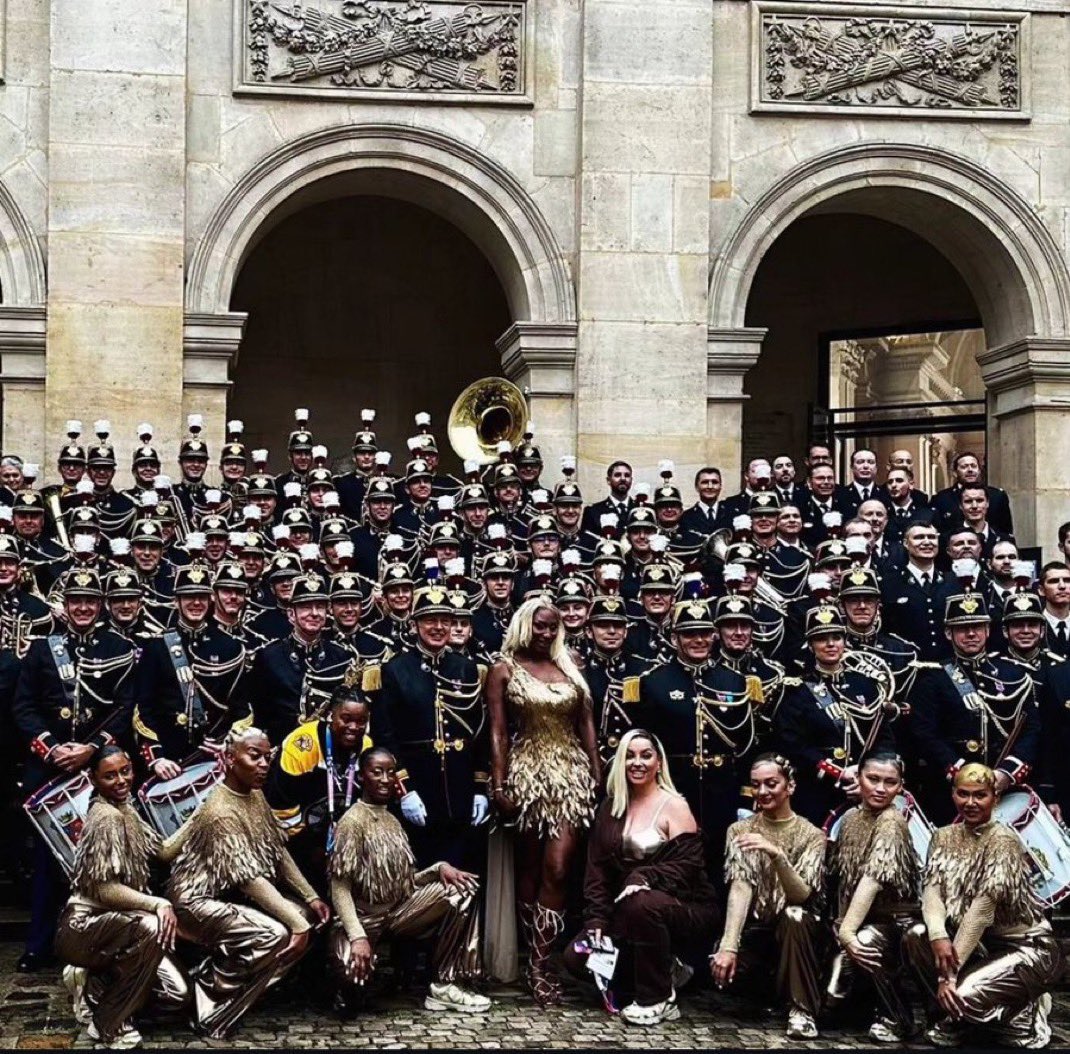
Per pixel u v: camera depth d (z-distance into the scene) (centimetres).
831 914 916
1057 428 1655
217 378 1559
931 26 1652
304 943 883
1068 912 1108
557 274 1606
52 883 991
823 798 995
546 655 988
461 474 2028
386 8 1595
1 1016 901
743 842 916
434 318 2033
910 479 1447
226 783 895
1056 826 962
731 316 1628
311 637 1016
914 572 1237
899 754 1023
